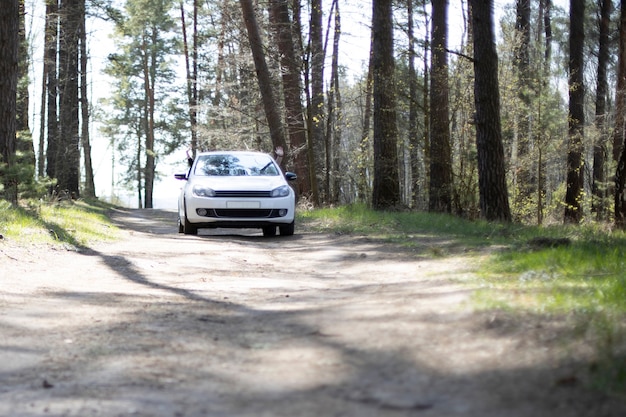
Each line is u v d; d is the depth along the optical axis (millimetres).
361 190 26156
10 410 3129
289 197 13758
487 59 15000
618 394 2863
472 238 11023
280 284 7508
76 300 6211
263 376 3607
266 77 23891
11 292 6410
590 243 8781
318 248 11227
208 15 38562
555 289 5145
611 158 28266
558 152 23375
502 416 2764
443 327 4305
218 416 2953
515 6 27328
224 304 6129
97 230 13242
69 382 3598
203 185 13711
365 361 3775
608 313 4211
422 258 8922
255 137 28125
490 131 15062
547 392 2984
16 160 13734
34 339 4609
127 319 5348
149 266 8906
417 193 25453
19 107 20969
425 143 20188
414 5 23906
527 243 9047
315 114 25266
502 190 15109
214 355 4129
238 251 10984
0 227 10102
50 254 9266
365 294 6273
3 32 13820
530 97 21422
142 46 56562
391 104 18875
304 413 2947
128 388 3449
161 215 27141
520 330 3977
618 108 22203
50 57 28766
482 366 3465
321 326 4785
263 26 26938
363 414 2895
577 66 25156
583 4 25328
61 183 28984
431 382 3299
